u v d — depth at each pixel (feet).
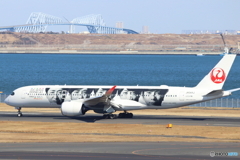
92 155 405.39
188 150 433.48
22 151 427.74
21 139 521.65
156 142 493.36
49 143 485.15
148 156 400.47
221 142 495.82
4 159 384.88
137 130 602.85
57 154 410.11
